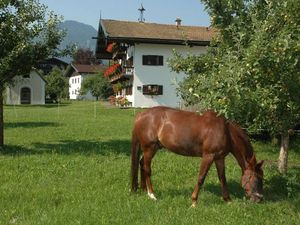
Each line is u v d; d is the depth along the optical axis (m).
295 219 8.45
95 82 86.00
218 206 9.06
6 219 8.09
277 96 9.00
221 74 8.12
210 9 12.51
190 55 13.30
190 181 11.48
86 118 32.72
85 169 12.62
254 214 8.61
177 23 55.12
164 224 7.84
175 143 9.42
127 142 19.11
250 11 11.58
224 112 8.33
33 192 9.96
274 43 7.85
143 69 49.09
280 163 12.37
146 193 10.00
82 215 8.30
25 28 15.83
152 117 9.77
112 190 10.26
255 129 10.02
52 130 24.02
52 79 84.06
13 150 16.38
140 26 51.88
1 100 16.41
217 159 9.30
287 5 8.63
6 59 15.18
